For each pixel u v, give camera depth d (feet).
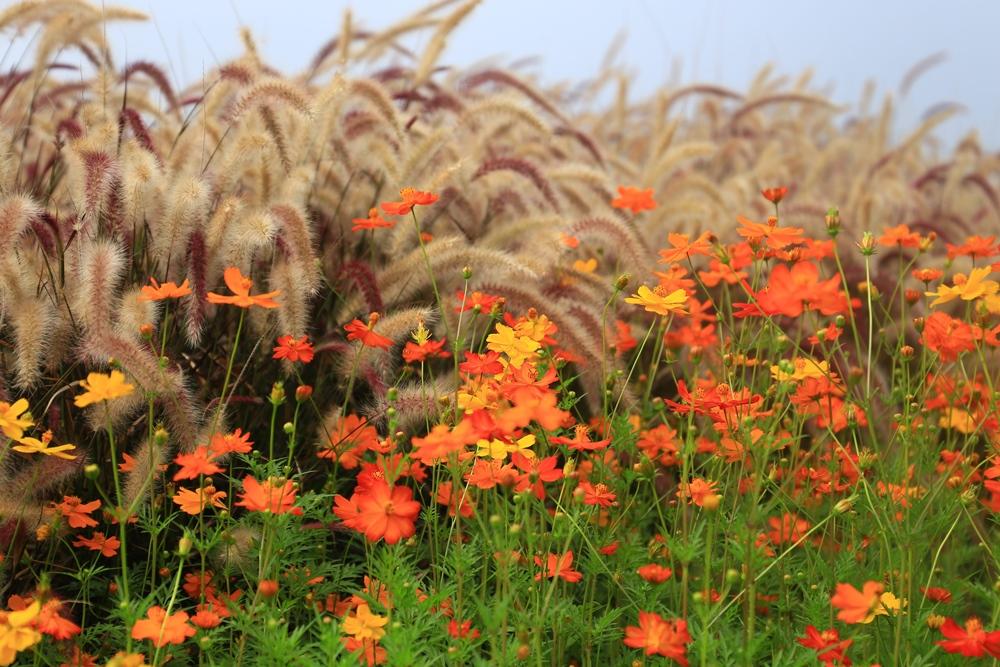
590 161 10.64
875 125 15.39
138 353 7.02
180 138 8.18
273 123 8.09
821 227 9.63
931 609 6.79
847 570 6.95
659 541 7.04
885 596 6.56
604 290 8.20
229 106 8.44
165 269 7.74
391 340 7.24
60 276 7.48
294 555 7.16
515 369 6.73
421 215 8.53
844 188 13.93
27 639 6.23
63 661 6.82
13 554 7.00
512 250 8.61
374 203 8.55
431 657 6.59
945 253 10.71
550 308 7.69
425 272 7.91
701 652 6.34
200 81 9.18
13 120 8.61
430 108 9.13
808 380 7.16
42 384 7.36
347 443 7.30
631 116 14.33
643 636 6.40
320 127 8.28
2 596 7.06
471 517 7.16
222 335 7.79
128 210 7.55
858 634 6.79
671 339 7.63
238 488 7.47
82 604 7.20
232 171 7.89
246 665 6.81
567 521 6.88
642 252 8.11
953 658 6.78
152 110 8.57
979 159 14.26
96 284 7.09
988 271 7.02
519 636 6.45
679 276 7.22
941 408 7.59
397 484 7.57
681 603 6.91
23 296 7.24
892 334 8.76
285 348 7.15
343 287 8.10
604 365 7.34
